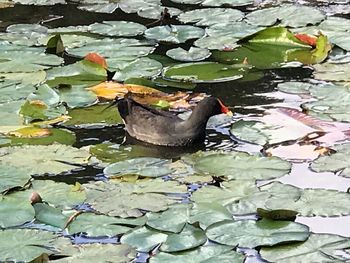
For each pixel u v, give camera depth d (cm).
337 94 406
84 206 350
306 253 330
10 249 333
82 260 329
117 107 396
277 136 383
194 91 415
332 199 350
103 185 357
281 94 411
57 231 341
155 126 386
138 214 345
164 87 418
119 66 432
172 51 444
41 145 379
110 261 328
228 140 384
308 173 364
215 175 362
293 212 342
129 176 362
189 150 381
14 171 364
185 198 352
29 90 413
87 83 421
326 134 383
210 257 329
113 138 387
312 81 420
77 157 373
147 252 332
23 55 441
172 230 339
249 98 409
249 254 331
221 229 338
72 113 401
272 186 356
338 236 337
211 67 433
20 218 345
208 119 392
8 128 390
